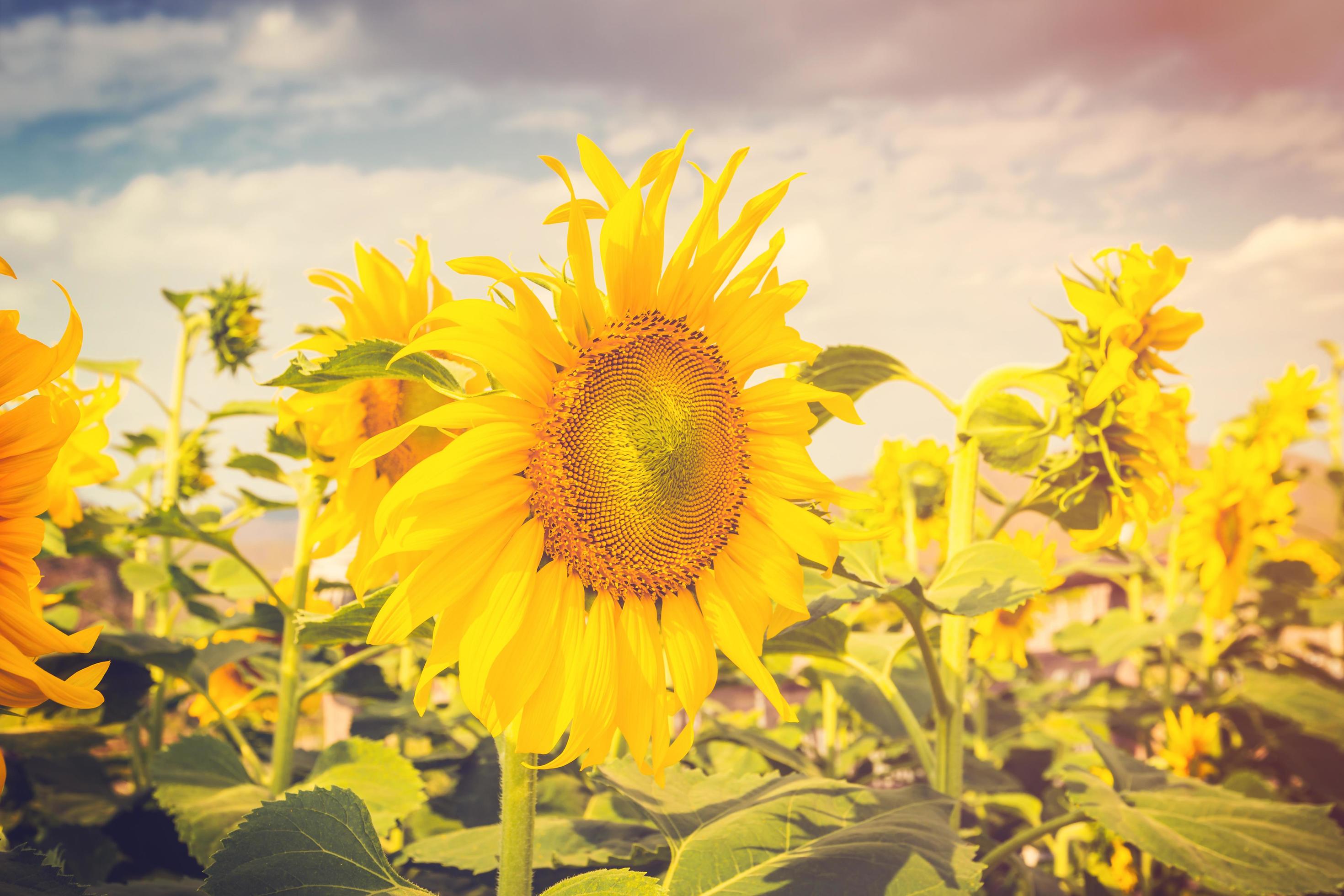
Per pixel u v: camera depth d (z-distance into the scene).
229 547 0.89
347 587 1.12
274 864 0.54
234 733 0.97
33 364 0.49
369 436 0.69
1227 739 1.63
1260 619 1.90
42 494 0.49
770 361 0.60
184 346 1.31
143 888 0.73
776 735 1.54
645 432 0.55
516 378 0.53
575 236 0.54
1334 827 0.76
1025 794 1.48
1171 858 0.72
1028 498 0.81
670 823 0.71
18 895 0.50
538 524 0.54
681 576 0.57
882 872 0.62
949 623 0.86
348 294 0.67
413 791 0.83
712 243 0.59
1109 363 0.74
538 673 0.54
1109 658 1.75
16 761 1.08
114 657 0.93
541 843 0.81
